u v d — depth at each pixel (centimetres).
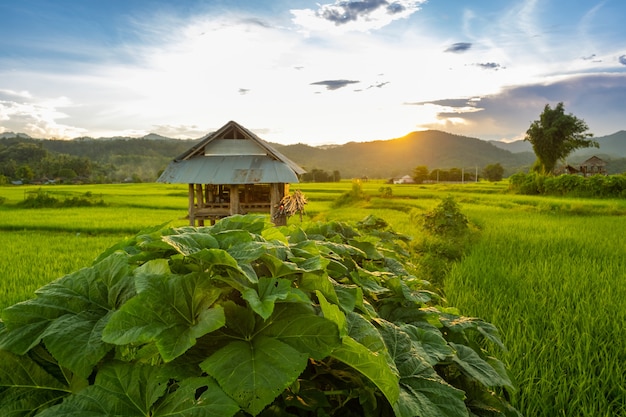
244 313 156
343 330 145
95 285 167
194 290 148
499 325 525
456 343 268
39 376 147
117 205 3647
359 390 166
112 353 150
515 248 1142
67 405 126
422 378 179
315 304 177
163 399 128
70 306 158
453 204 1434
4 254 1341
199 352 146
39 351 151
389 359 165
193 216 1712
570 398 388
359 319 180
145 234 211
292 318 152
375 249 350
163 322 141
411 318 266
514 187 4709
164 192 5822
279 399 160
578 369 415
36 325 151
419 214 1725
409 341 202
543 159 6738
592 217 2097
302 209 1650
